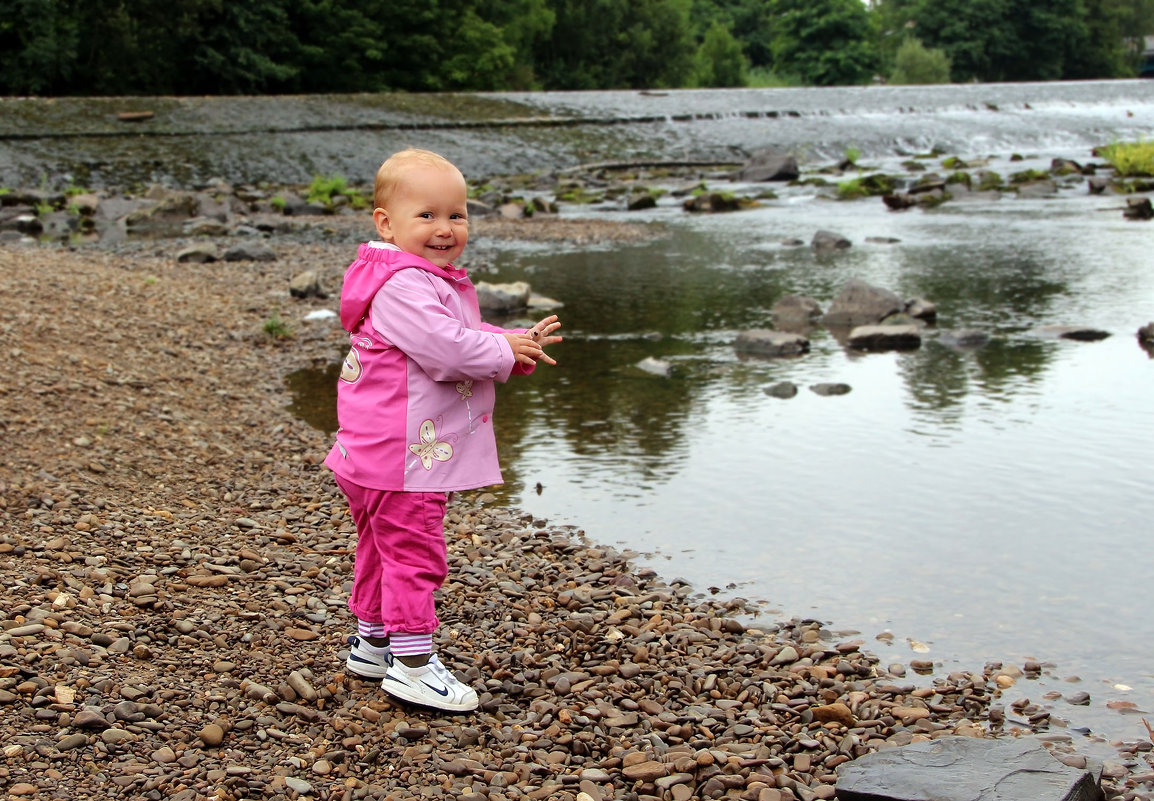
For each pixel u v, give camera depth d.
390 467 2.96
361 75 45.56
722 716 3.23
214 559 4.08
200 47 39.62
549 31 58.81
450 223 3.06
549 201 21.55
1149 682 3.53
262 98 30.52
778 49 80.62
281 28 41.72
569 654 3.63
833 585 4.34
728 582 4.38
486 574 4.29
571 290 11.61
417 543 3.01
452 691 3.08
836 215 18.67
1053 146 32.41
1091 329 8.82
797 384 7.55
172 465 5.30
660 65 68.19
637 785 2.80
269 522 4.67
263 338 8.71
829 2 77.69
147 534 4.27
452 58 48.75
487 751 2.92
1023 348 8.47
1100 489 5.39
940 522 5.00
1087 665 3.65
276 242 15.16
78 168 23.27
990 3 79.81
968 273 12.11
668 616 4.01
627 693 3.36
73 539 4.07
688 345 8.91
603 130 30.81
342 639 3.51
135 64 38.62
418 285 2.97
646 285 11.86
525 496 5.42
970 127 34.00
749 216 18.81
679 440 6.33
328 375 7.81
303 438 6.12
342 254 13.73
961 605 4.14
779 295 11.11
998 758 2.81
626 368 8.12
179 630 3.42
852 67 77.38
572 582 4.31
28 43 36.44
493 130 29.92
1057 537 4.80
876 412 6.83
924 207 19.45
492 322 9.89
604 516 5.13
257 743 2.81
